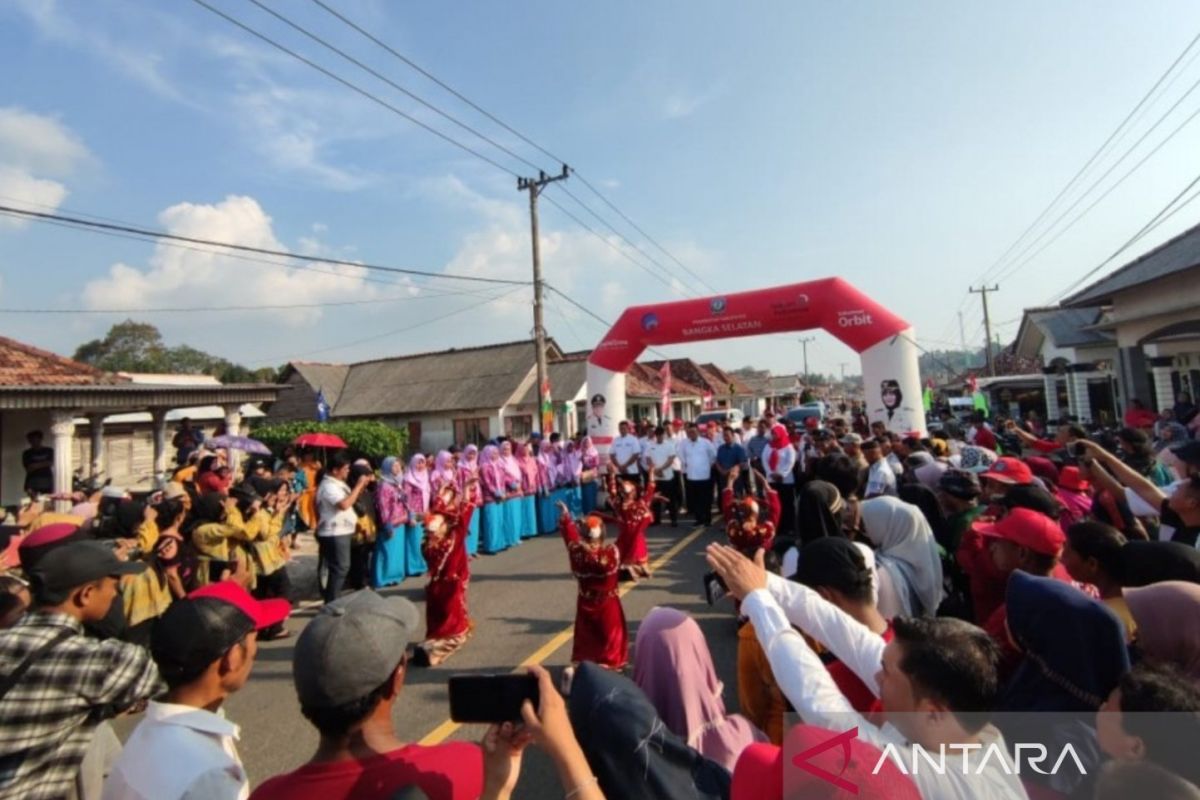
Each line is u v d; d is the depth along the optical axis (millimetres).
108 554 2701
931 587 3342
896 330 11805
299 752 4141
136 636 5113
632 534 7742
